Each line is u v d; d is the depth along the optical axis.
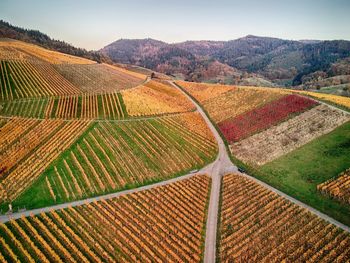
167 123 119.06
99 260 56.88
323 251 59.91
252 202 75.69
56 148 92.19
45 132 100.19
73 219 66.75
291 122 112.19
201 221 69.44
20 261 55.09
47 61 174.00
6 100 119.56
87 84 151.50
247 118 124.19
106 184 80.12
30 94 127.50
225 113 134.75
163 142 104.50
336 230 65.19
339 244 61.34
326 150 92.50
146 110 128.00
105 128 107.88
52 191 75.12
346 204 72.38
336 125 103.00
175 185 82.38
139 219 68.62
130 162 90.75
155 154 96.62
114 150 95.44
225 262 58.69
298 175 84.94
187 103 151.38
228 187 81.88
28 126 102.75
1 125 101.75
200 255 60.41
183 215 70.62
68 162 86.69
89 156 90.62
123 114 121.44
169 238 64.44
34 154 88.75
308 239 63.28
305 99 125.31
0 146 91.12
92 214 69.12
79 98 131.38
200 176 87.62
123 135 105.12
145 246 61.12
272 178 85.75
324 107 115.69
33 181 78.44
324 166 86.06
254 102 137.12
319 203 74.00
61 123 107.25
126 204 73.12
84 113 118.19
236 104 141.38
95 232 63.78
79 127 105.75
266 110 125.94
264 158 95.81
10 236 60.44
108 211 70.44
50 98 126.50
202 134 114.44
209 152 101.81
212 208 74.12
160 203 74.25
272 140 104.50
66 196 74.31
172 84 193.62
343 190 75.94
